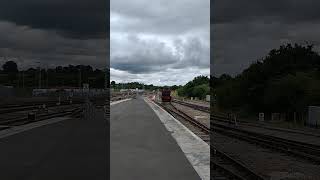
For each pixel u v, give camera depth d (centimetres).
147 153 1517
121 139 1978
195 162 1336
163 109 5875
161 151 1580
